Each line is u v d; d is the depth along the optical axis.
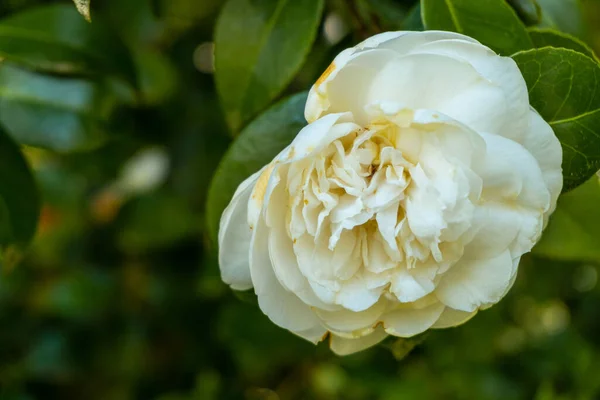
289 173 0.49
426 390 0.79
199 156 0.71
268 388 0.85
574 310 0.91
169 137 0.68
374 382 0.78
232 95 0.54
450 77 0.48
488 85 0.48
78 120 0.62
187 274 0.78
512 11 0.51
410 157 0.49
